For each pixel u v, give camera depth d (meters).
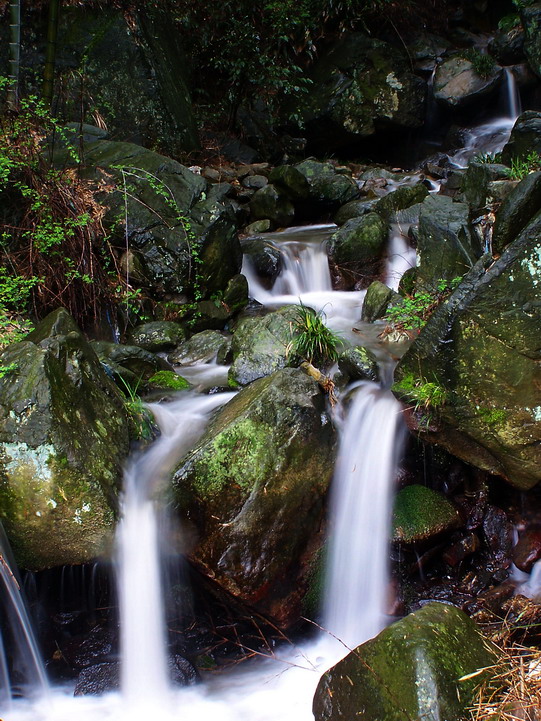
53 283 5.45
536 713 2.62
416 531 3.91
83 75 7.93
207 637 3.77
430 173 9.41
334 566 3.87
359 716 2.78
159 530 3.60
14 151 5.41
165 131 8.65
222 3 10.27
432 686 2.64
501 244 4.80
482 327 3.67
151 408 4.35
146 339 5.54
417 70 11.23
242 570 3.50
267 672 3.61
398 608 3.82
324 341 4.66
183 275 5.86
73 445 3.42
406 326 5.12
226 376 5.00
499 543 4.07
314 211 8.31
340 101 10.59
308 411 3.77
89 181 5.88
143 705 3.43
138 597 3.60
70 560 3.50
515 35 10.83
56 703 3.46
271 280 6.74
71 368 3.69
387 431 4.11
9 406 3.42
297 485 3.67
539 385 3.59
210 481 3.57
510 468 3.83
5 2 7.61
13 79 6.73
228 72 10.66
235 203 7.94
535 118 7.70
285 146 10.84
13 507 3.37
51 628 3.75
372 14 11.44
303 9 10.75
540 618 3.56
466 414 3.82
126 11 8.38
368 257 6.61
